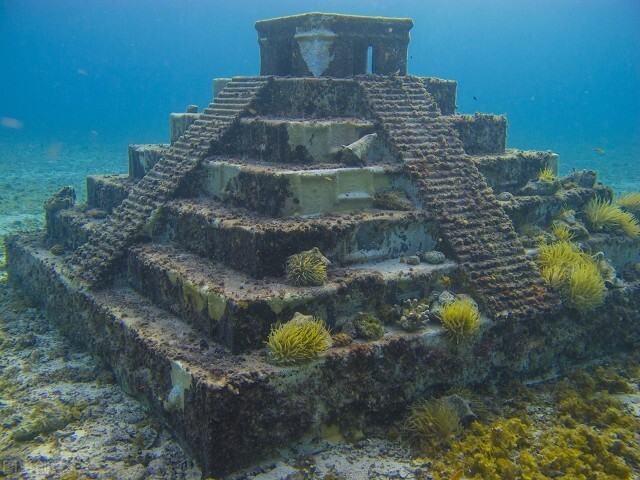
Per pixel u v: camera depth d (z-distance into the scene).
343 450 6.74
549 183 11.16
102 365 8.71
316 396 6.70
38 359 9.08
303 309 7.19
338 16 9.98
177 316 8.13
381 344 7.17
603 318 9.19
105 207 12.52
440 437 6.84
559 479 6.23
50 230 13.02
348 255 8.22
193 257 8.75
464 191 9.21
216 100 10.92
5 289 12.38
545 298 8.53
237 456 6.23
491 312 8.00
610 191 11.91
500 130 11.60
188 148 10.27
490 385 7.99
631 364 9.05
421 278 8.10
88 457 6.67
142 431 7.07
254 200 8.59
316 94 9.60
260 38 11.45
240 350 6.88
